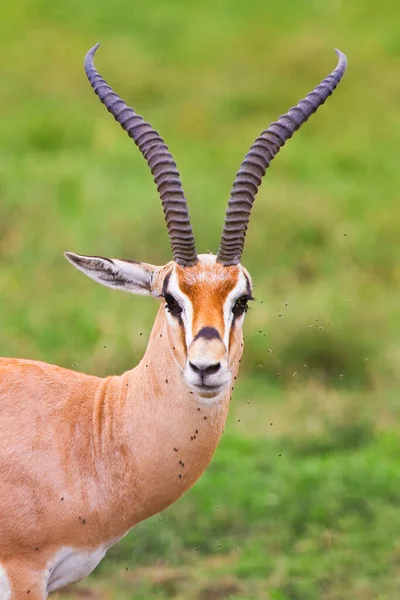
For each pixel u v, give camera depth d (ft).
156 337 51.55
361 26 205.16
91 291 111.14
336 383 99.45
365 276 118.73
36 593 51.29
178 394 50.67
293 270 119.03
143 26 204.85
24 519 51.06
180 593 66.74
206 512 74.54
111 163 147.33
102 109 169.68
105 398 53.31
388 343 104.53
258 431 88.38
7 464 51.26
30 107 168.55
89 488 51.85
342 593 66.59
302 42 190.39
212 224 123.75
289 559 70.03
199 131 162.09
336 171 151.12
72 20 205.05
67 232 122.11
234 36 199.52
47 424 52.34
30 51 187.11
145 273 52.75
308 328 102.01
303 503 76.02
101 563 70.03
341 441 87.15
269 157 52.26
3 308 106.63
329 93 54.85
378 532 72.69
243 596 66.23
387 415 92.48
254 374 99.76
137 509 52.49
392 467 80.33
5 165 141.69
